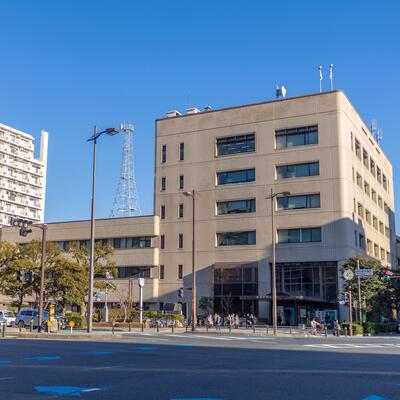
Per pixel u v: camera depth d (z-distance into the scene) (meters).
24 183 119.81
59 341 25.81
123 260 71.19
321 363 15.77
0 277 55.78
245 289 63.84
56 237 76.44
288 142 65.31
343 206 60.97
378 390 10.45
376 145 81.44
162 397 9.50
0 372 12.85
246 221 65.75
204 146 70.19
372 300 53.94
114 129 33.16
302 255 61.97
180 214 70.00
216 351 20.39
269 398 9.42
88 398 9.37
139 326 49.19
